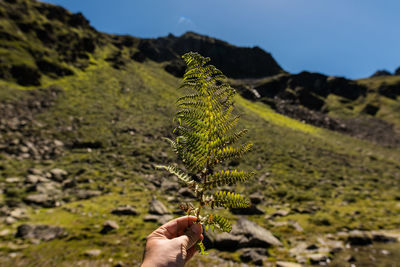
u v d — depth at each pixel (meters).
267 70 159.50
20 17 62.59
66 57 61.16
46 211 11.52
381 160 39.34
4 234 8.94
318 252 9.67
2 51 46.38
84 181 16.20
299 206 15.88
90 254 8.16
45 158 19.95
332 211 14.92
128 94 52.22
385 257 9.34
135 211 11.91
